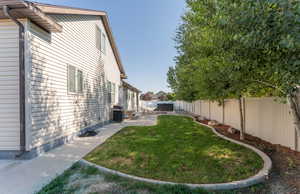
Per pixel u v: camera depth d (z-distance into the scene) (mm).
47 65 5102
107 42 11562
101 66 10305
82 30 7770
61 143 5758
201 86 5805
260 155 4199
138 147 5125
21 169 3660
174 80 14289
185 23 7434
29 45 4328
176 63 10453
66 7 5867
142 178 3168
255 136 6285
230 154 4371
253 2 2092
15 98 4426
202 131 7629
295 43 1795
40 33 4781
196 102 16375
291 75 2119
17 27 4402
